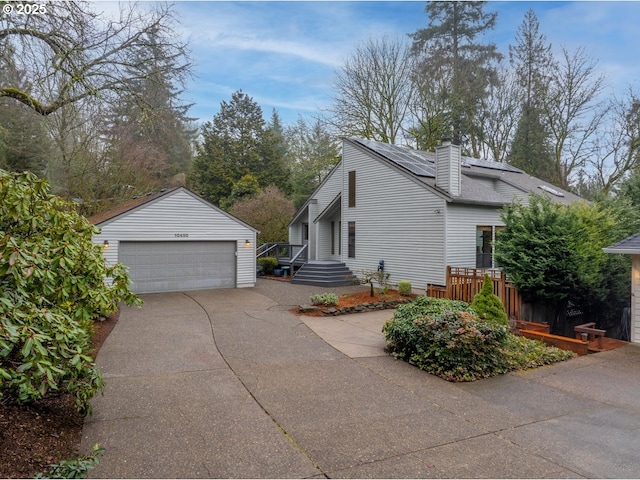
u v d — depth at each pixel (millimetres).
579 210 10031
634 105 22062
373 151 16188
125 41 10734
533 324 9406
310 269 17219
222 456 3816
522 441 4199
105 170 21078
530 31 25594
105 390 5414
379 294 13820
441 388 5773
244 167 34312
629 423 4660
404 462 3758
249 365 6621
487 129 26281
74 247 4453
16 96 9258
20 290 3699
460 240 13875
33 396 4035
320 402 5164
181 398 5207
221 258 15344
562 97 24422
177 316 10398
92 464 3377
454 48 25688
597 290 10070
